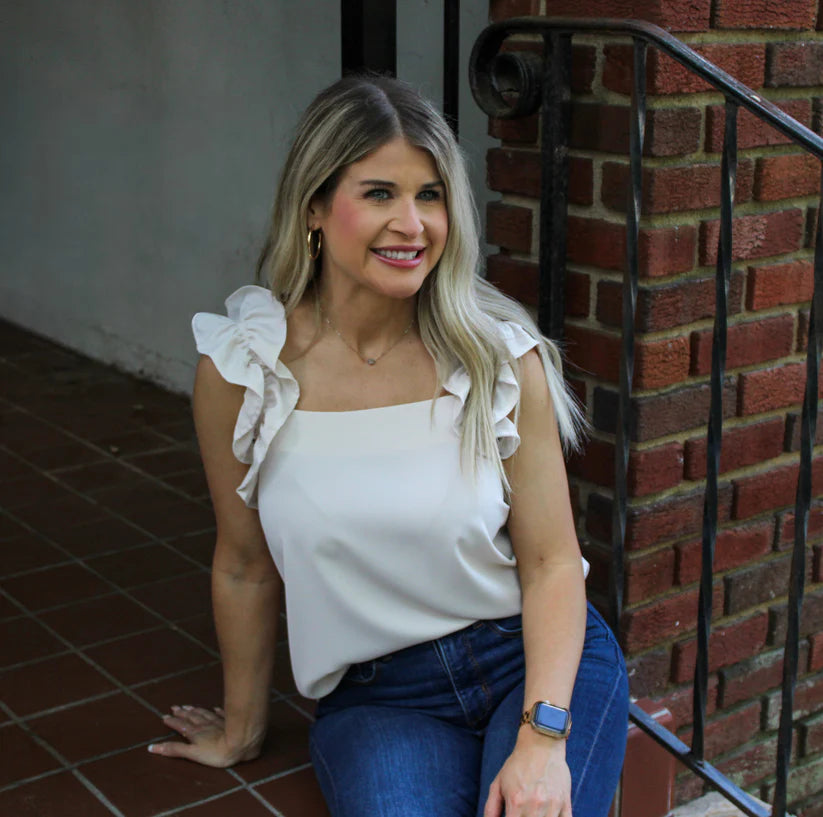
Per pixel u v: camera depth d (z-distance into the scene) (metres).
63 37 5.21
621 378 2.25
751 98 1.94
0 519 3.66
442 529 1.93
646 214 2.30
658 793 2.52
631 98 2.23
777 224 2.49
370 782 1.89
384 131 1.83
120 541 3.49
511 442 1.97
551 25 2.24
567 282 2.50
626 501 2.36
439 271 1.95
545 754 1.84
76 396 4.97
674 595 2.59
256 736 2.33
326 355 2.01
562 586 2.01
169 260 4.84
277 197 1.97
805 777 3.06
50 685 2.64
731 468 2.60
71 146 5.32
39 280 5.83
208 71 4.37
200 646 2.83
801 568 2.03
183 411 4.76
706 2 2.25
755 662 2.81
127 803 2.21
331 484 1.94
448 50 2.87
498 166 2.57
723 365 2.11
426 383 2.00
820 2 2.41
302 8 3.86
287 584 2.03
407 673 2.04
